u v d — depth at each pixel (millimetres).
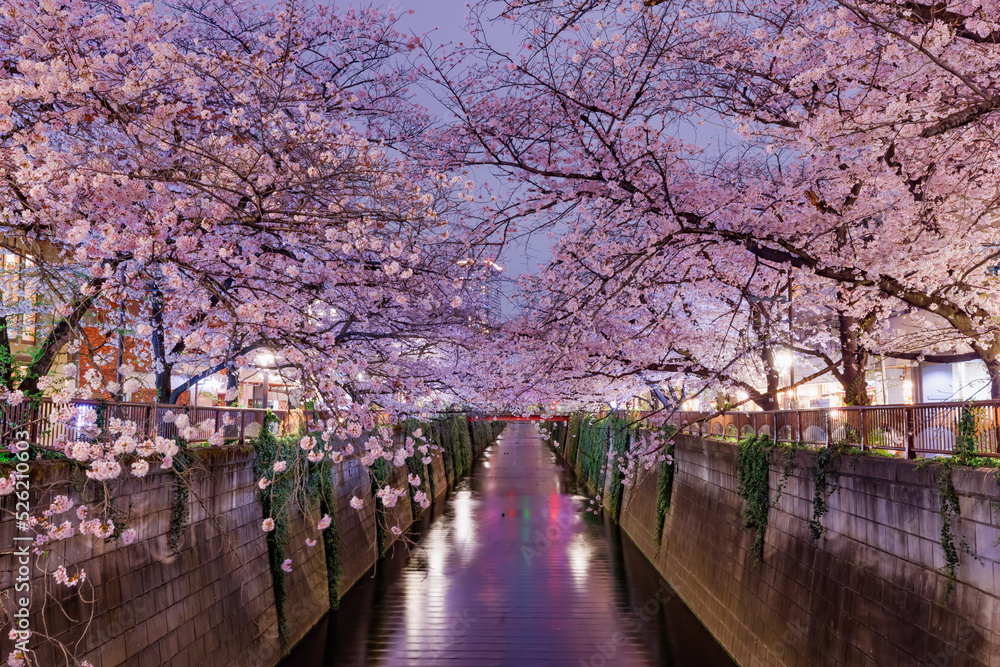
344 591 18969
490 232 9648
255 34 10195
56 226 6332
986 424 7148
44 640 7273
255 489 13852
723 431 17734
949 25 6375
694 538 18141
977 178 9117
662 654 14500
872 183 10047
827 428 10906
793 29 8242
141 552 9375
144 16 6820
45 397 7688
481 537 27172
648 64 8789
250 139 7574
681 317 13938
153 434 9547
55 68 5867
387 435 17547
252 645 12727
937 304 8500
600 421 41406
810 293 13664
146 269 6445
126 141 7102
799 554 11445
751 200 10789
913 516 8125
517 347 14844
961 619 7121
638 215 10438
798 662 10852
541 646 14922
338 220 6879
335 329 12711
